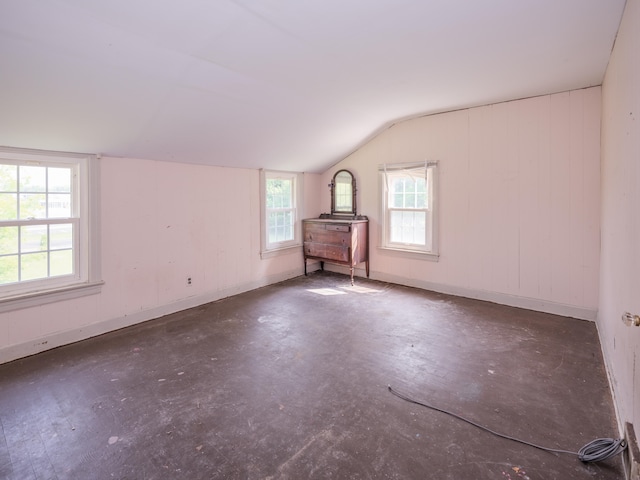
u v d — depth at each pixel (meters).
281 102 3.17
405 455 1.67
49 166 2.86
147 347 2.89
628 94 1.81
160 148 3.30
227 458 1.67
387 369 2.49
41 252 2.86
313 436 1.81
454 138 4.11
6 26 1.72
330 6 1.86
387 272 4.92
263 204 4.67
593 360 2.60
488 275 4.00
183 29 1.97
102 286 3.16
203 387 2.28
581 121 3.33
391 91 3.28
